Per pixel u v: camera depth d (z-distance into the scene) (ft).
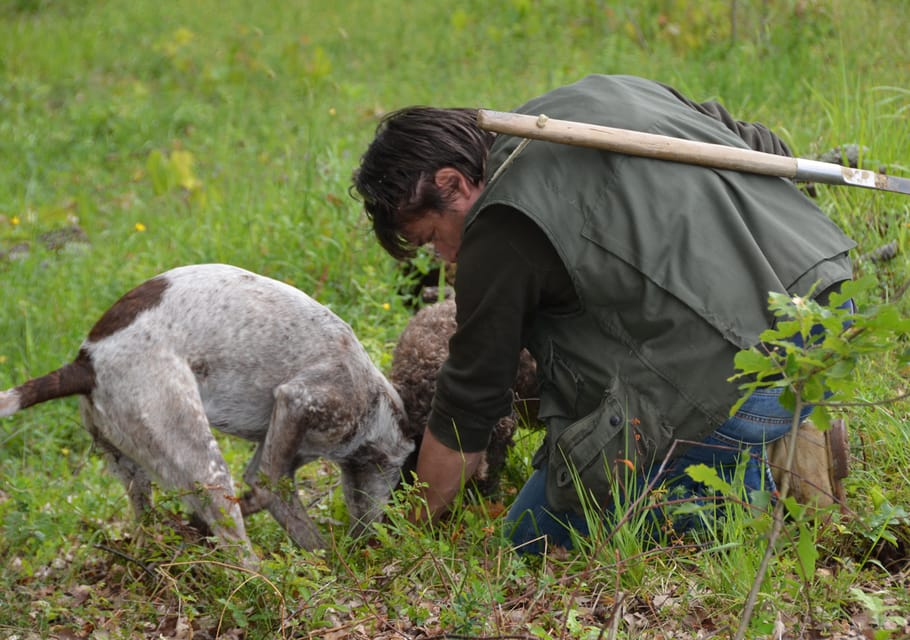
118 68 48.39
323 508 16.97
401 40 46.73
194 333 13.79
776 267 12.64
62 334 23.91
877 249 20.04
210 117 42.50
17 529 14.71
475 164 13.43
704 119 13.85
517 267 12.85
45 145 40.37
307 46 46.83
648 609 12.47
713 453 13.42
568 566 13.29
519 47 42.80
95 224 32.86
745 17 37.91
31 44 50.16
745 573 12.36
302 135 38.22
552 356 13.52
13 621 12.85
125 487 14.53
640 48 38.91
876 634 10.63
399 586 13.12
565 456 13.38
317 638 11.99
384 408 15.17
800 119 27.20
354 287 23.73
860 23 33.88
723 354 12.44
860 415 15.66
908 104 26.53
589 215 12.63
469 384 13.51
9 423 21.20
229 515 13.34
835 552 13.57
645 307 12.59
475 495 16.17
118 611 12.79
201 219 30.19
